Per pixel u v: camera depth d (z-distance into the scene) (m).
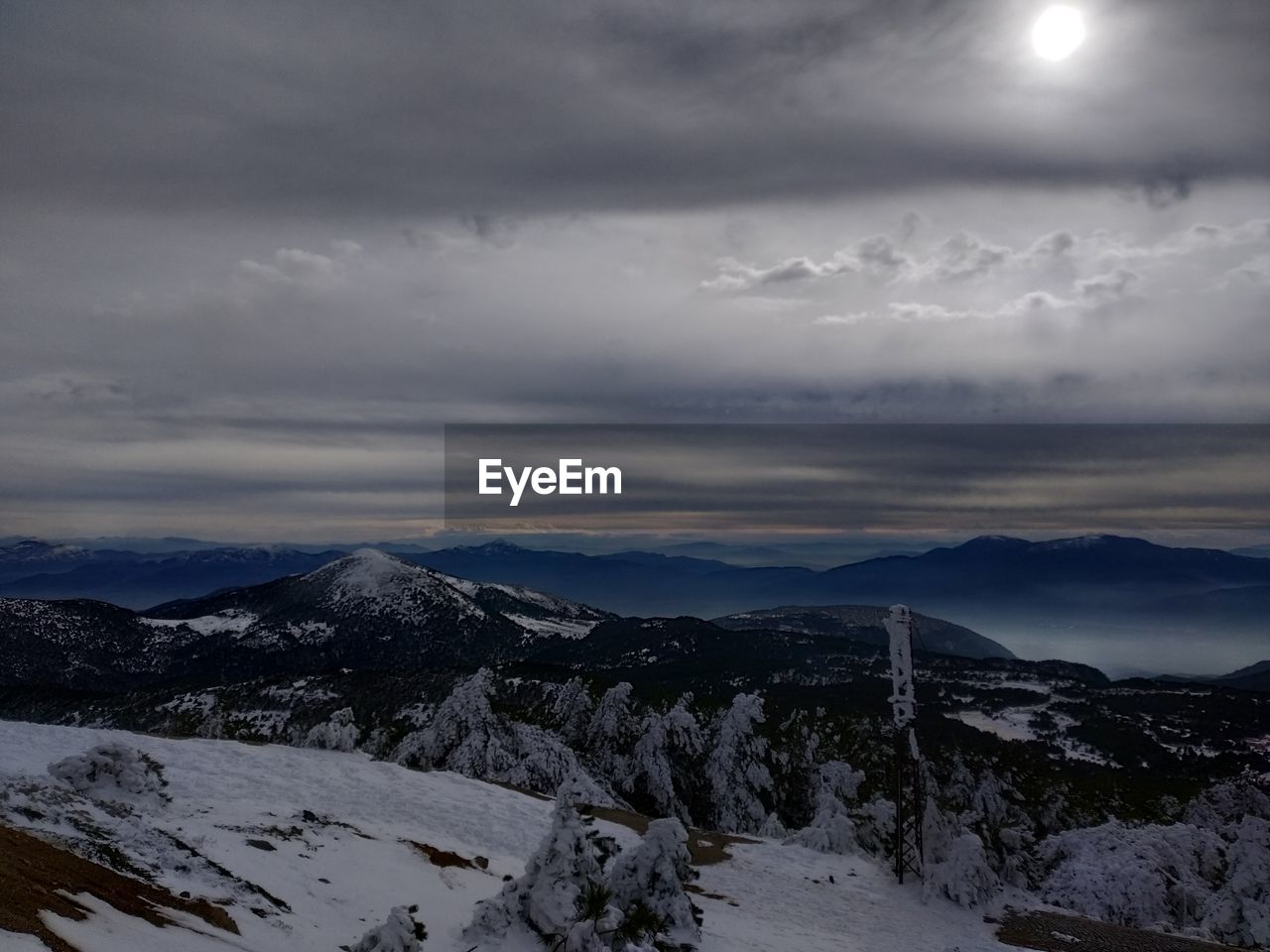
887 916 25.12
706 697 83.31
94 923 8.73
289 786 25.48
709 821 51.31
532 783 43.16
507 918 13.87
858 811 39.00
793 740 63.97
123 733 29.06
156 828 14.36
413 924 11.15
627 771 50.59
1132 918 30.53
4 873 8.77
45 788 13.80
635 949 14.17
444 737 45.53
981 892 27.33
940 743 59.16
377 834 20.25
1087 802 55.19
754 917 22.92
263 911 12.44
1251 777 45.22
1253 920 28.61
